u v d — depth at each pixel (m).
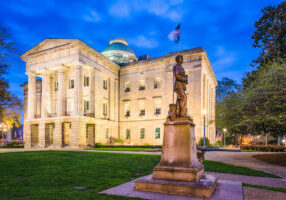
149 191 7.12
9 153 20.33
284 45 28.20
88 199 6.26
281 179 10.58
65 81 41.44
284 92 17.12
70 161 15.35
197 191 6.49
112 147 35.91
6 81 18.52
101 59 41.00
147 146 33.84
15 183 8.75
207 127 41.12
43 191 7.30
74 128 35.09
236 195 6.66
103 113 42.50
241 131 20.86
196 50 37.84
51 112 42.62
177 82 8.07
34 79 42.25
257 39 33.97
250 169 13.34
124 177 10.31
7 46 15.53
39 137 39.34
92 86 39.16
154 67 42.72
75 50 36.59
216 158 19.92
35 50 40.69
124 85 45.81
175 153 7.52
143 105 43.34
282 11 31.08
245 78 30.14
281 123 15.91
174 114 7.85
